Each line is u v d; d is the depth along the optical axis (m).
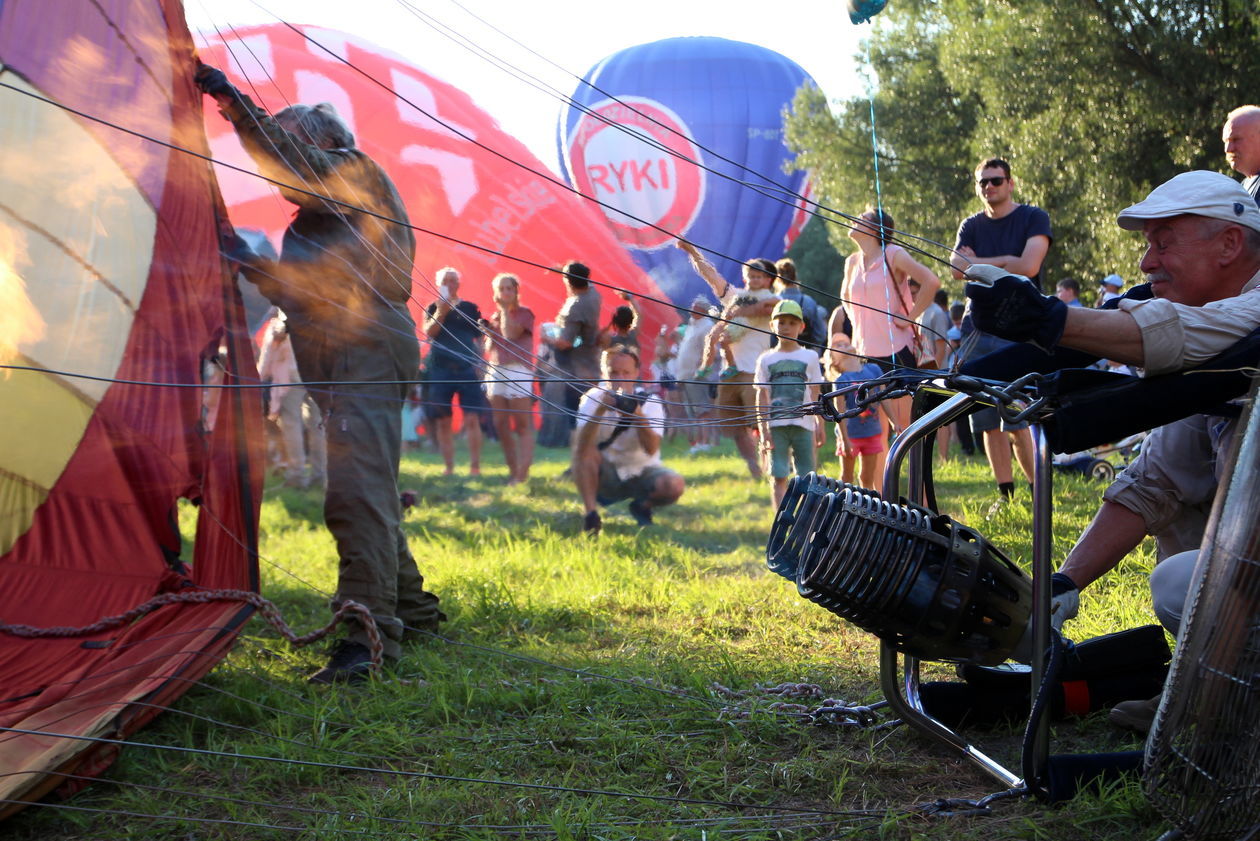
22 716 2.91
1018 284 2.24
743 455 9.33
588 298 7.42
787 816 2.58
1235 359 2.29
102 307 3.43
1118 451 8.65
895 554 2.49
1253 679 2.06
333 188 3.81
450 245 6.67
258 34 5.14
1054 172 16.42
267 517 7.36
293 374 5.48
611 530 7.14
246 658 3.97
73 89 3.23
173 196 3.58
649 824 2.55
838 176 20.56
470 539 6.80
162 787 2.83
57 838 2.59
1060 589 2.76
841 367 5.87
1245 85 15.37
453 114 7.00
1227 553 2.07
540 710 3.38
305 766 2.93
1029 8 16.52
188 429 3.93
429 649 4.11
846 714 3.13
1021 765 2.68
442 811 2.66
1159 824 2.42
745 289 6.91
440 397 9.01
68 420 3.51
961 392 2.50
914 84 19.91
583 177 20.55
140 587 3.93
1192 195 2.60
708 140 23.64
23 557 3.66
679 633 4.29
